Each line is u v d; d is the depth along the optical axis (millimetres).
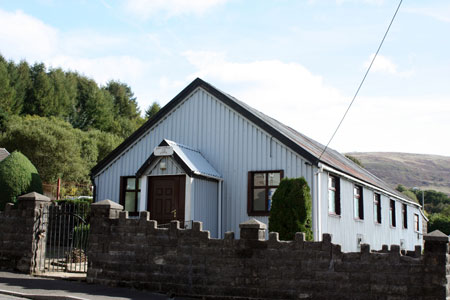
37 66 75125
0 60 67562
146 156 19234
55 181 47125
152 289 11602
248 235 10977
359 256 10133
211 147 18062
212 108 18344
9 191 18000
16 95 65688
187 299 10992
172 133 18969
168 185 16797
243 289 10820
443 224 46250
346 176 18797
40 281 12180
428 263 9648
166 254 11625
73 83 78625
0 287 11234
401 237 28688
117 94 90750
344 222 18734
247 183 17062
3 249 13656
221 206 17344
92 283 12211
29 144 47250
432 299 9516
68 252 15320
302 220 13617
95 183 20047
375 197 24094
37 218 13602
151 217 16812
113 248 12156
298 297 10398
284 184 14070
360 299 9984
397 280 9805
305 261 10469
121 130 79188
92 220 12484
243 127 17531
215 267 11125
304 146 17484
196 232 11430
